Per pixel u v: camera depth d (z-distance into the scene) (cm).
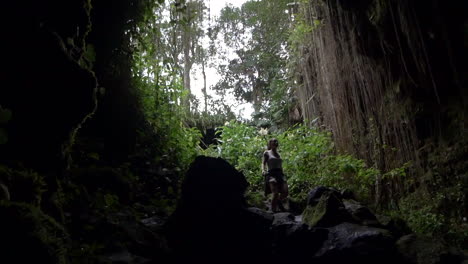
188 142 730
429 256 382
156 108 691
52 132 254
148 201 514
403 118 680
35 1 249
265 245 426
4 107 223
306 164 802
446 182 585
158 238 386
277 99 1234
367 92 754
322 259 403
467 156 559
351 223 450
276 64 1280
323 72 835
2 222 176
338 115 808
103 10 541
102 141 548
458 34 532
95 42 552
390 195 685
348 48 752
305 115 974
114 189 463
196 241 406
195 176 437
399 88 680
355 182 733
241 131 927
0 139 182
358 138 775
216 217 422
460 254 390
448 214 555
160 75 715
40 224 199
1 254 170
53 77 250
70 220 317
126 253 321
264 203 680
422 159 641
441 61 589
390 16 608
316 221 457
